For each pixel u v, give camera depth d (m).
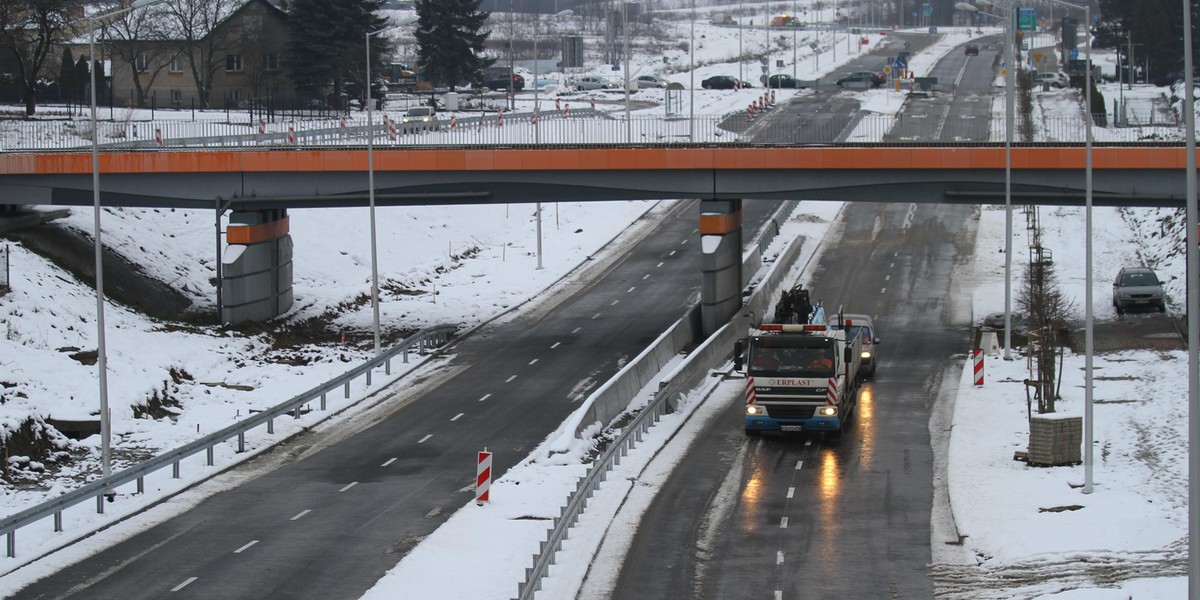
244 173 80.81
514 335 81.88
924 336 80.38
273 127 123.12
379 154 79.81
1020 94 169.38
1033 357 70.94
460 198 81.38
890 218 117.12
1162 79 188.12
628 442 53.84
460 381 69.38
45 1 125.50
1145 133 127.50
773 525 43.59
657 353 71.25
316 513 45.66
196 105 161.38
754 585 37.41
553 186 80.94
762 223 115.25
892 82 197.12
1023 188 76.81
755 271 98.12
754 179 79.19
